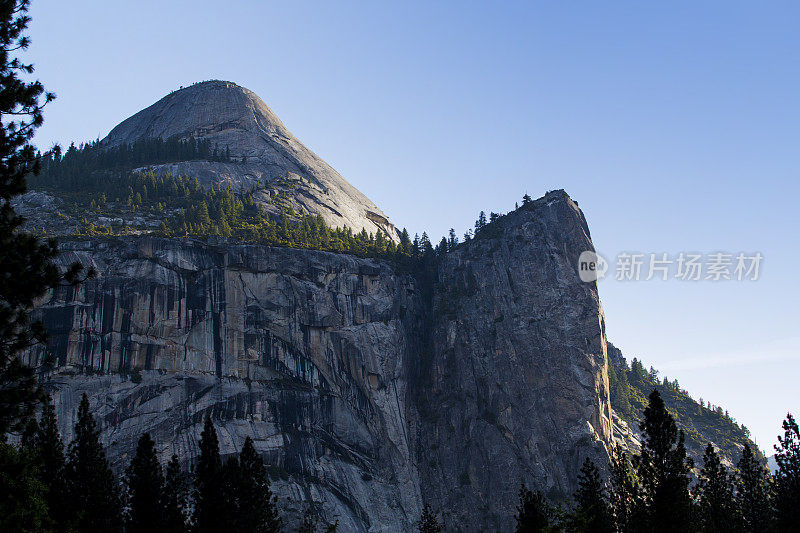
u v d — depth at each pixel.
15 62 55.06
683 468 87.50
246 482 92.94
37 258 51.62
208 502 90.19
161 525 90.00
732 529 94.12
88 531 87.44
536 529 88.69
